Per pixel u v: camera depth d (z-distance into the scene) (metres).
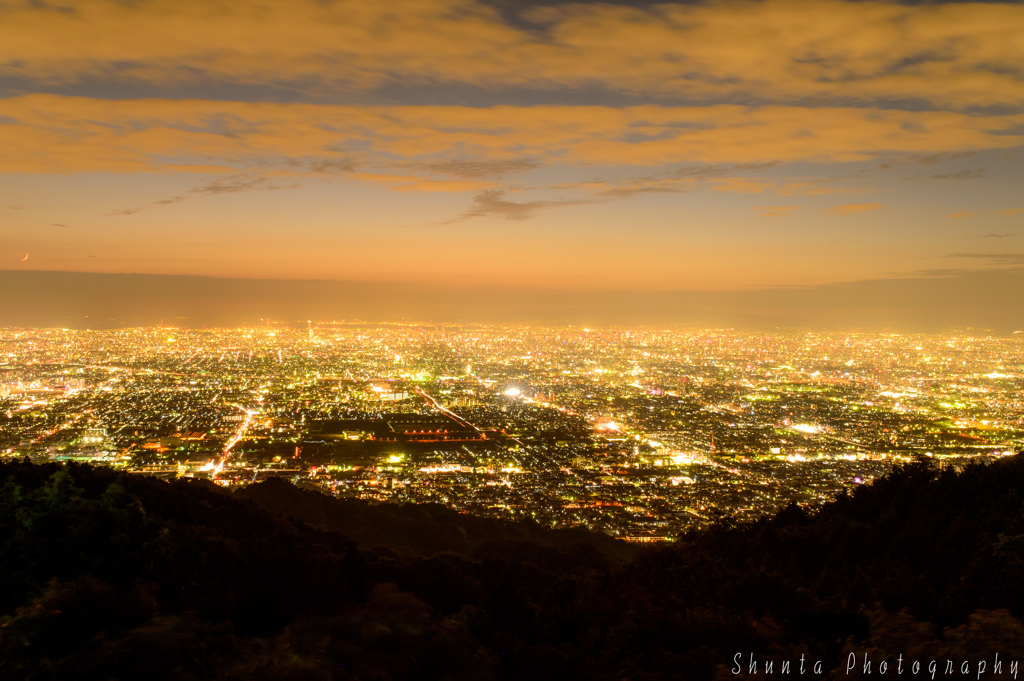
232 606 10.68
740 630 9.55
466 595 13.34
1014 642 6.96
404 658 8.34
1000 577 9.27
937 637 7.79
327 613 9.39
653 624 10.14
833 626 9.40
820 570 12.33
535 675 9.23
